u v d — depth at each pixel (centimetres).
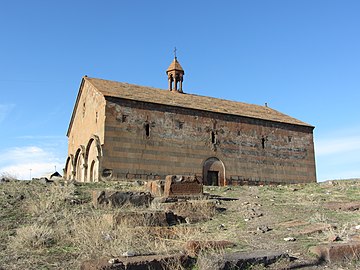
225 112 2725
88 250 700
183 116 2545
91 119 2558
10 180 1506
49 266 629
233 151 2703
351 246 691
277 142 2950
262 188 1788
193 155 2514
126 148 2284
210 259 615
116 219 853
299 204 1227
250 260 625
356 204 1140
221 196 1436
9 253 699
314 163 3114
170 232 814
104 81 2788
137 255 646
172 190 1245
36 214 987
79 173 2769
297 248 726
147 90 2812
